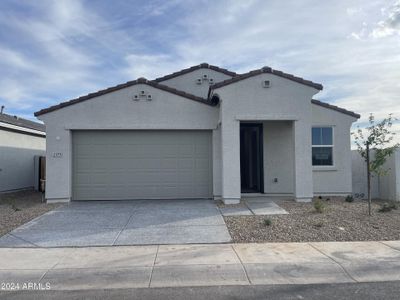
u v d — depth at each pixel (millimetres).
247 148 15461
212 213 10578
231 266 6305
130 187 13148
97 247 7574
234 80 12008
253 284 5656
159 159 13227
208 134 13328
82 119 12844
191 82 16141
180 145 13281
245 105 12102
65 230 8930
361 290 5371
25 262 6641
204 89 16094
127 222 9680
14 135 17859
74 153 13055
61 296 5230
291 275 5992
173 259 6707
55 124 12781
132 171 13164
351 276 5973
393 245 7523
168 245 7652
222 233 8477
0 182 16500
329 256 6801
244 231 8602
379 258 6688
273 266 6309
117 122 12922
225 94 12078
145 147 13211
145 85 13016
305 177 12195
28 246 7668
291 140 13859
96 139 13109
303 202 12102
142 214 10609
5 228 9172
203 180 13281
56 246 7648
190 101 13094
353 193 14945
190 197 13219
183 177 13250
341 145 14258
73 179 13008
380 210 10594
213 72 16156
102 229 8992
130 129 13039
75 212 11016
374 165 10672
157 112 13008
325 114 14234
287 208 11094
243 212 10625
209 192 13258
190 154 13289
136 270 6172
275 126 13914
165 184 13219
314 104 14227
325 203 12078
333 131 14281
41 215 10656
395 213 10352
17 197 15211
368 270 6168
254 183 14953
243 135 15633
